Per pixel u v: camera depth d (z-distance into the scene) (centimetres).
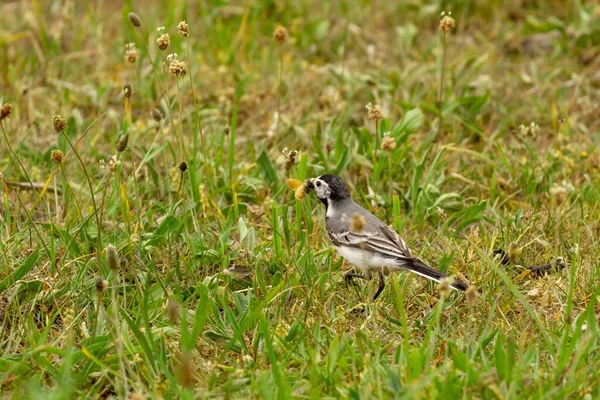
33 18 1822
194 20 1873
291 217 1272
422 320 999
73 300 1025
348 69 1705
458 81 1616
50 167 1357
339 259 1133
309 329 972
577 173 1364
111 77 1650
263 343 944
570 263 1133
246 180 1294
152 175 1288
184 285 1067
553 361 891
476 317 1009
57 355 934
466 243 1160
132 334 952
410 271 1059
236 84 1622
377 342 920
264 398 816
